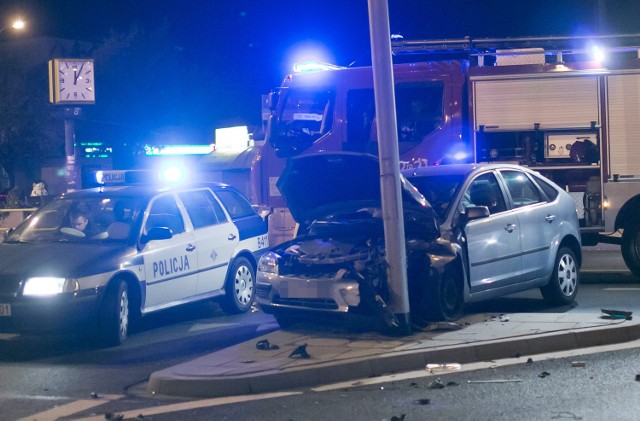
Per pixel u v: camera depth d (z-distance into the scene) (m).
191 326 11.55
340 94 14.98
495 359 8.65
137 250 10.68
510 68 14.44
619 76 14.20
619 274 14.90
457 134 14.69
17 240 11.18
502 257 10.59
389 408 7.05
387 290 9.55
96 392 8.16
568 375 7.86
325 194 10.91
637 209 14.05
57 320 9.72
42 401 7.86
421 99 14.84
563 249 11.57
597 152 14.17
